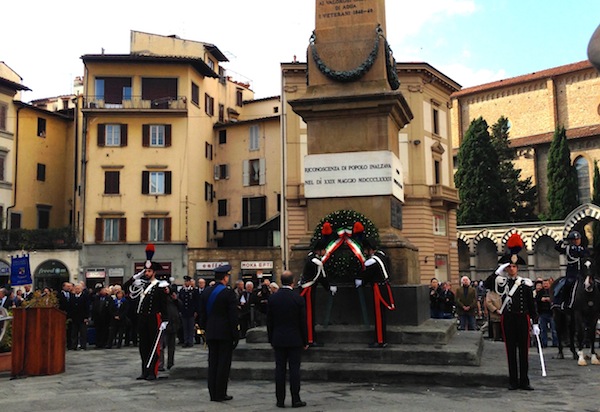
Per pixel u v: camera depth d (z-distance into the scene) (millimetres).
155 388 10250
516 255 9805
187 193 45781
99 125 45625
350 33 13398
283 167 42406
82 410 8312
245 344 11984
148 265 11836
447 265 45844
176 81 46625
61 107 63344
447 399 8664
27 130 48562
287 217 42062
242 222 50188
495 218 55062
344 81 13125
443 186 44594
